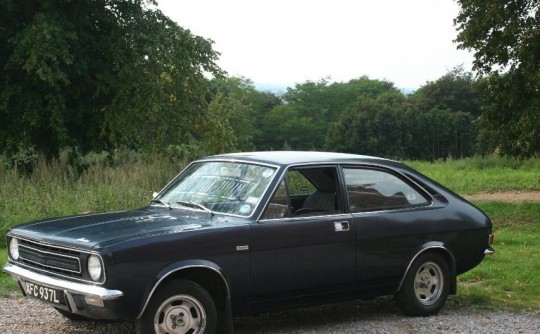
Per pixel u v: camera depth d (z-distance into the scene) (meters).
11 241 6.20
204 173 6.91
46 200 13.15
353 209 6.67
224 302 5.84
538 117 18.53
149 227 5.73
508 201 21.23
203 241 5.63
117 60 24.20
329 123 139.00
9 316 6.86
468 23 19.94
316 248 6.29
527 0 19.12
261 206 6.09
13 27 23.95
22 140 24.95
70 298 5.40
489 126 20.47
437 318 7.09
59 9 23.83
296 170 6.46
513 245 12.91
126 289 5.25
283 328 6.63
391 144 108.56
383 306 7.66
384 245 6.74
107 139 26.25
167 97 25.75
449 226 7.22
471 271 9.54
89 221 6.10
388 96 121.19
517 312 7.50
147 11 26.50
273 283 6.04
